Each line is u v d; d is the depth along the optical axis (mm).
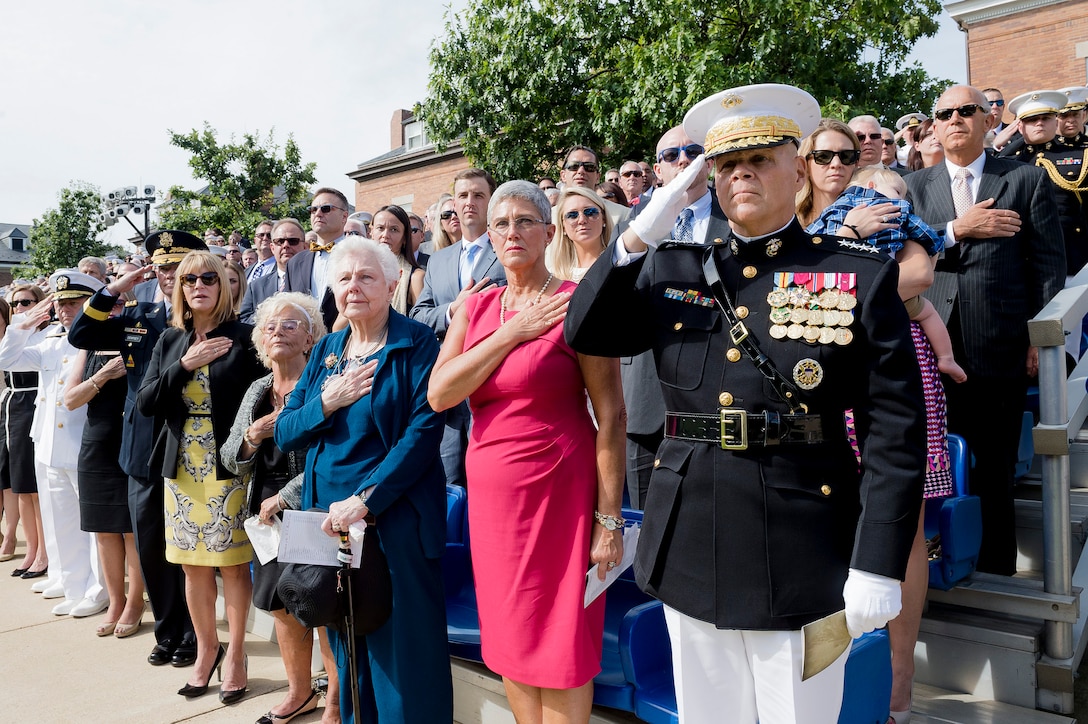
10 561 6266
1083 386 3021
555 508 2225
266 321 3238
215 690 3668
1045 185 3236
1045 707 2693
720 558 1676
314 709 3371
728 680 1774
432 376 2438
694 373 1761
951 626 2877
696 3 9945
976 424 3258
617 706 2422
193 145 19031
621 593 2938
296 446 2797
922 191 3492
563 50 11227
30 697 3645
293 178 19734
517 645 2205
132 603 4508
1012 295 3193
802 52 9883
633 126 10922
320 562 2529
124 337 4125
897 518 1557
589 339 1923
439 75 12367
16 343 5754
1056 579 2803
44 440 4980
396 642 2537
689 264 1850
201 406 3553
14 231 55906
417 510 2625
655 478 1832
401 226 4828
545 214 2430
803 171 1812
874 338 1613
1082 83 11852
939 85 11867
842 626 1608
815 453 1664
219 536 3479
